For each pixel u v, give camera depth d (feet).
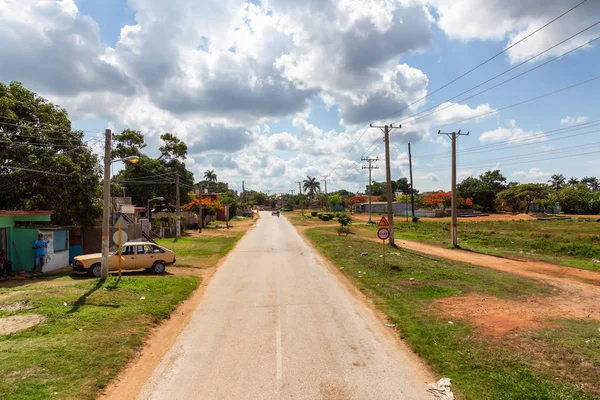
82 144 76.48
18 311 34.22
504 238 102.89
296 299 44.01
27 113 71.26
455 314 35.27
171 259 59.98
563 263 66.95
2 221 56.49
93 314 34.17
